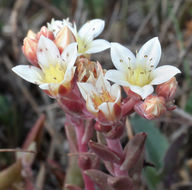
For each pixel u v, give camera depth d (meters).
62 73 0.08
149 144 0.11
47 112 0.14
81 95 0.08
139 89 0.07
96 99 0.08
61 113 0.14
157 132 0.11
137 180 0.09
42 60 0.08
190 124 0.12
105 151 0.08
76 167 0.10
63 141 0.13
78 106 0.08
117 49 0.08
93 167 0.09
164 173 0.11
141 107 0.07
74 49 0.08
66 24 0.09
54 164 0.11
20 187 0.11
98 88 0.08
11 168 0.11
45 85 0.08
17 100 0.14
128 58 0.08
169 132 0.13
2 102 0.14
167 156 0.11
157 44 0.08
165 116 0.13
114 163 0.08
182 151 0.12
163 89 0.08
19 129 0.14
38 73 0.08
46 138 0.14
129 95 0.08
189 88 0.13
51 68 0.08
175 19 0.14
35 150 0.11
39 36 0.08
